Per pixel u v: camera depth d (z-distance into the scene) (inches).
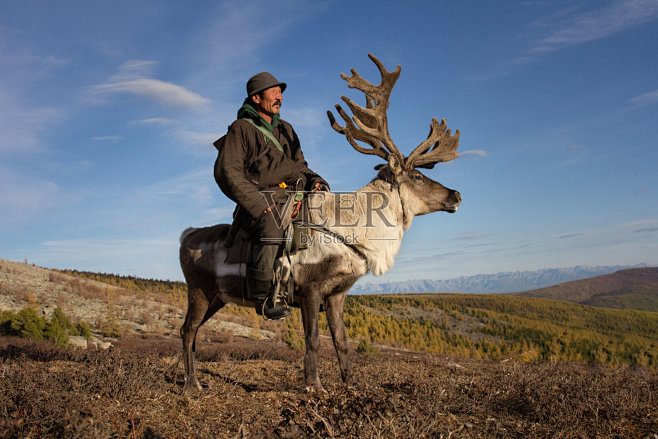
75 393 156.6
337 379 242.8
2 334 631.8
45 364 227.3
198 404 171.8
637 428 163.9
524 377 222.5
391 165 201.0
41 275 1469.0
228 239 189.6
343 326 199.0
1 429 118.3
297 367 277.1
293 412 133.9
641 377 274.1
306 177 205.6
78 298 1272.1
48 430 131.1
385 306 4854.8
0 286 1168.2
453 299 7790.4
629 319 7190.0
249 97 194.4
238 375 239.9
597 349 3137.3
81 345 653.3
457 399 192.5
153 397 177.8
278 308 181.3
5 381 167.6
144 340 898.7
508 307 7465.6
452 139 215.8
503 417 175.9
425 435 126.6
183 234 215.0
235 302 199.5
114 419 144.0
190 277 202.2
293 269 184.4
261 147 188.1
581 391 194.7
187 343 196.5
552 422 168.1
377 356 468.4
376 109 212.1
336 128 218.2
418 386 188.1
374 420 133.5
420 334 2783.0
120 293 1533.0
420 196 209.2
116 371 190.2
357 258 191.6
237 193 177.6
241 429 115.4
